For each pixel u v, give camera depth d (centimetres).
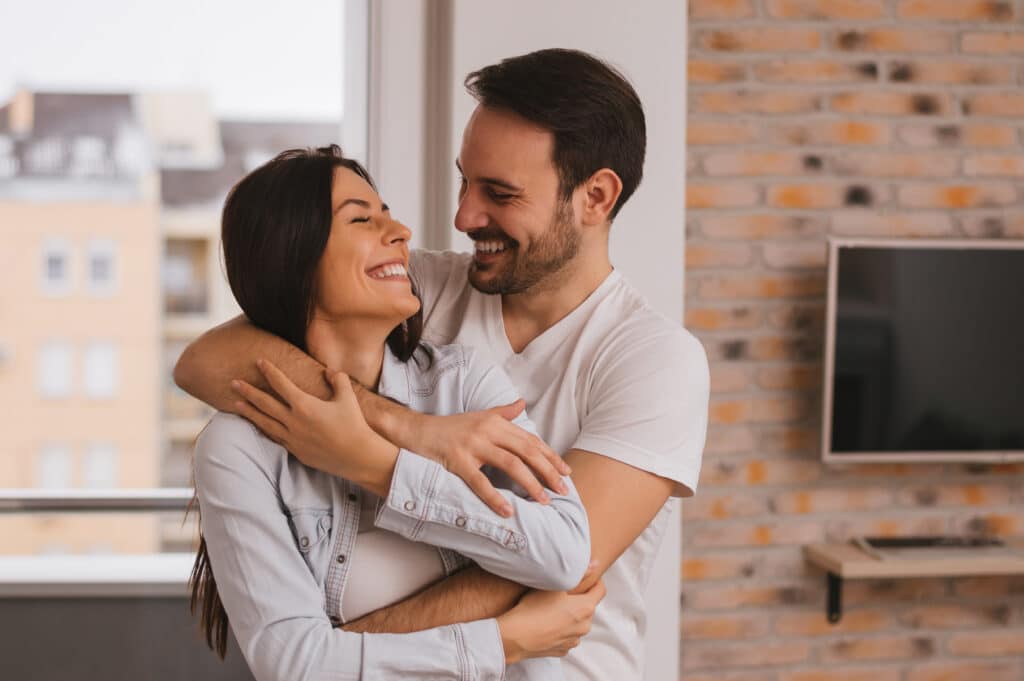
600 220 136
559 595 115
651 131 249
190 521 255
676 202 250
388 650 106
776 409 342
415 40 248
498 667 110
